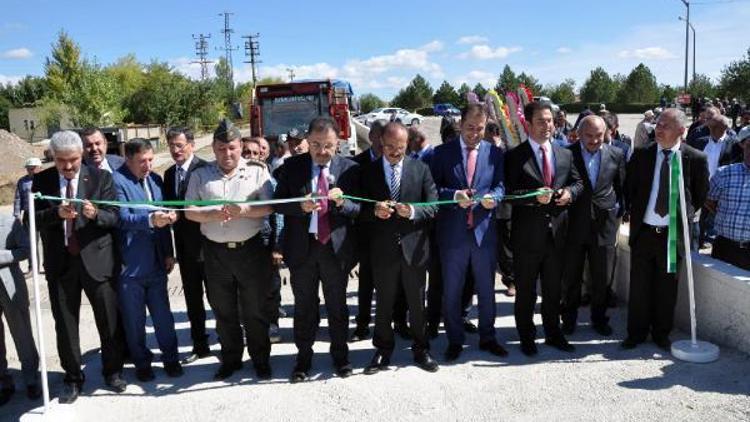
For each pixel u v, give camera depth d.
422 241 4.54
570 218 5.16
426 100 67.00
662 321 4.81
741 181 4.91
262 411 4.05
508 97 8.69
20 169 18.70
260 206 4.35
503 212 6.18
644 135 10.10
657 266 4.77
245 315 4.55
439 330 5.68
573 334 5.33
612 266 5.60
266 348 4.66
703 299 4.94
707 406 3.81
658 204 4.69
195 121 46.69
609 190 5.25
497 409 3.92
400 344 5.31
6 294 4.39
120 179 4.56
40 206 4.26
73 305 4.32
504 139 8.48
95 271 4.29
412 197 4.47
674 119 4.60
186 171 5.13
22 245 4.53
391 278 4.54
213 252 4.44
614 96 55.91
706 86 46.44
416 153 5.71
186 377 4.73
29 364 4.52
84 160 4.96
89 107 37.19
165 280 4.75
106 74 39.53
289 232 4.50
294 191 4.43
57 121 39.31
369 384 4.39
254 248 4.47
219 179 4.48
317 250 4.43
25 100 69.56
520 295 4.83
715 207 5.18
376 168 4.54
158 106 45.47
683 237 4.73
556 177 4.73
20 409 4.38
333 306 4.56
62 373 5.08
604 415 3.77
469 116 4.62
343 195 4.34
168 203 4.27
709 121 8.06
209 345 5.54
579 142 5.28
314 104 14.48
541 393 4.12
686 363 4.49
